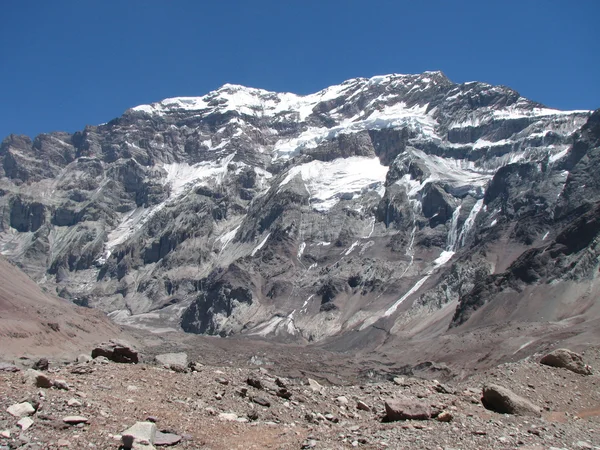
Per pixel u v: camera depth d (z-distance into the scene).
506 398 37.69
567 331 138.50
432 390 40.91
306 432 29.78
